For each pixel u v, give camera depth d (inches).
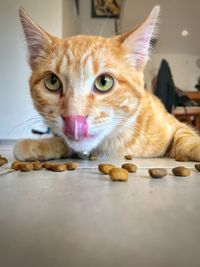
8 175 4.7
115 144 7.0
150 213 2.7
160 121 7.6
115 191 3.6
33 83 6.8
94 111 5.9
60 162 6.3
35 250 2.0
